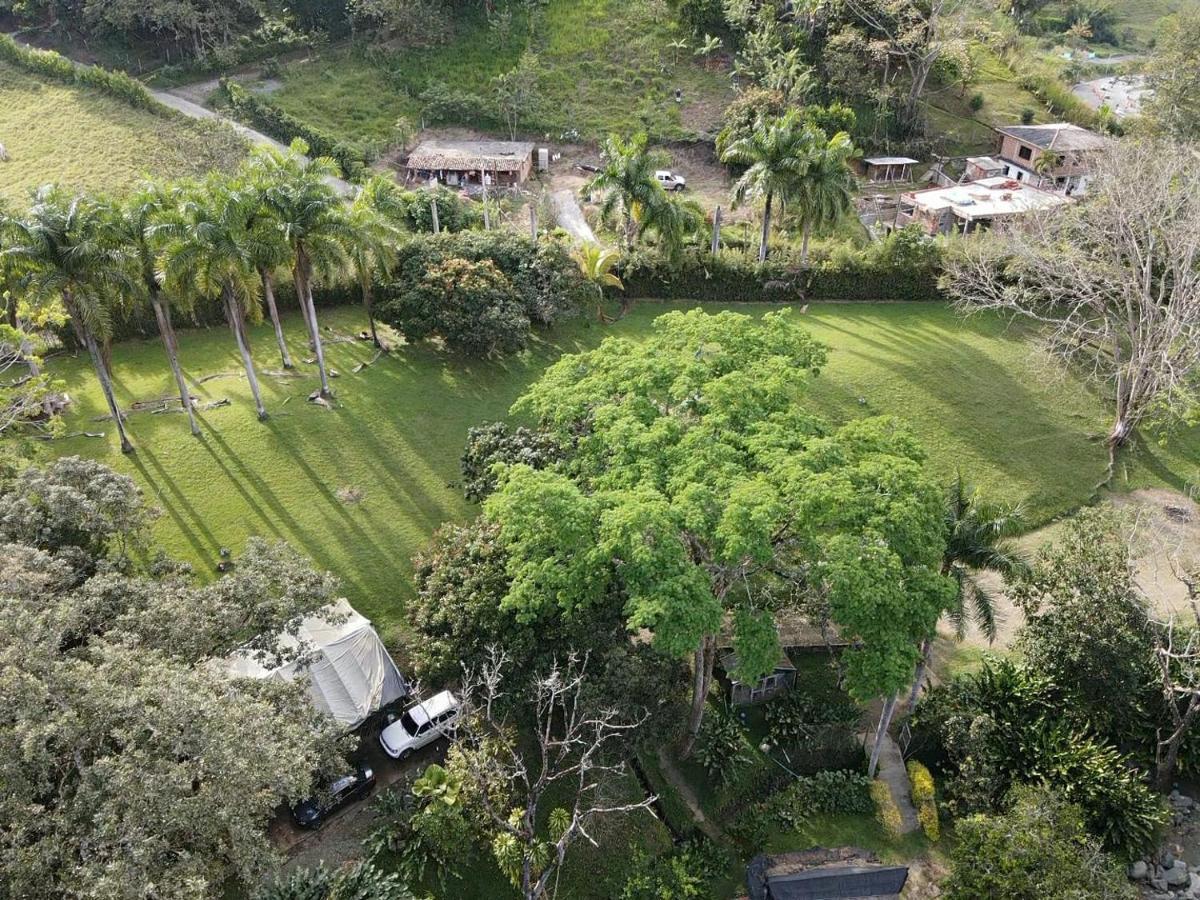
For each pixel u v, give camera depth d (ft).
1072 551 114.62
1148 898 97.86
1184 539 143.43
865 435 102.89
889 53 276.00
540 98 288.30
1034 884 87.71
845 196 196.75
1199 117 244.01
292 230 139.13
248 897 83.10
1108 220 162.30
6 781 69.31
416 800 97.86
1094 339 174.19
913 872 99.30
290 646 102.22
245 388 163.43
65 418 153.07
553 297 181.37
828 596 92.07
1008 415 169.48
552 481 95.55
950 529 96.94
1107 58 372.17
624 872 97.14
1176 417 166.20
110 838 67.15
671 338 117.19
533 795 85.81
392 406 160.97
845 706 116.78
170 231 129.39
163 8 275.39
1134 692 108.99
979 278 192.13
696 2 305.53
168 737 72.08
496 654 97.09
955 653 127.85
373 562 127.34
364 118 274.98
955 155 284.41
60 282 123.65
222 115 257.75
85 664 76.02
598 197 246.27
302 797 78.74
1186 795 110.63
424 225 215.31
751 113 264.11
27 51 270.67
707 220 223.30
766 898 94.53
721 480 90.68
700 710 104.63
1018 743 107.76
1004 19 343.26
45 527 100.12
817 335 192.13
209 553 126.52
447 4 312.71
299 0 306.96
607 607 99.96
